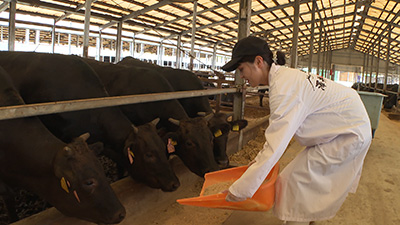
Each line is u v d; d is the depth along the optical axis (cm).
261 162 170
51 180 214
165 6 1383
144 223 281
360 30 2341
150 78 428
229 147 498
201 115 422
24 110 185
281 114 171
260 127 686
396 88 1764
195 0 1284
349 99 184
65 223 226
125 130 323
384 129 846
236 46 185
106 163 448
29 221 220
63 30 1529
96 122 324
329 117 182
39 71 322
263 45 180
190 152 333
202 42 2353
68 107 209
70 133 320
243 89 493
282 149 168
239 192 174
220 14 1591
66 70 333
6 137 222
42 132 231
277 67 182
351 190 206
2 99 233
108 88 431
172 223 282
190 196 348
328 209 185
